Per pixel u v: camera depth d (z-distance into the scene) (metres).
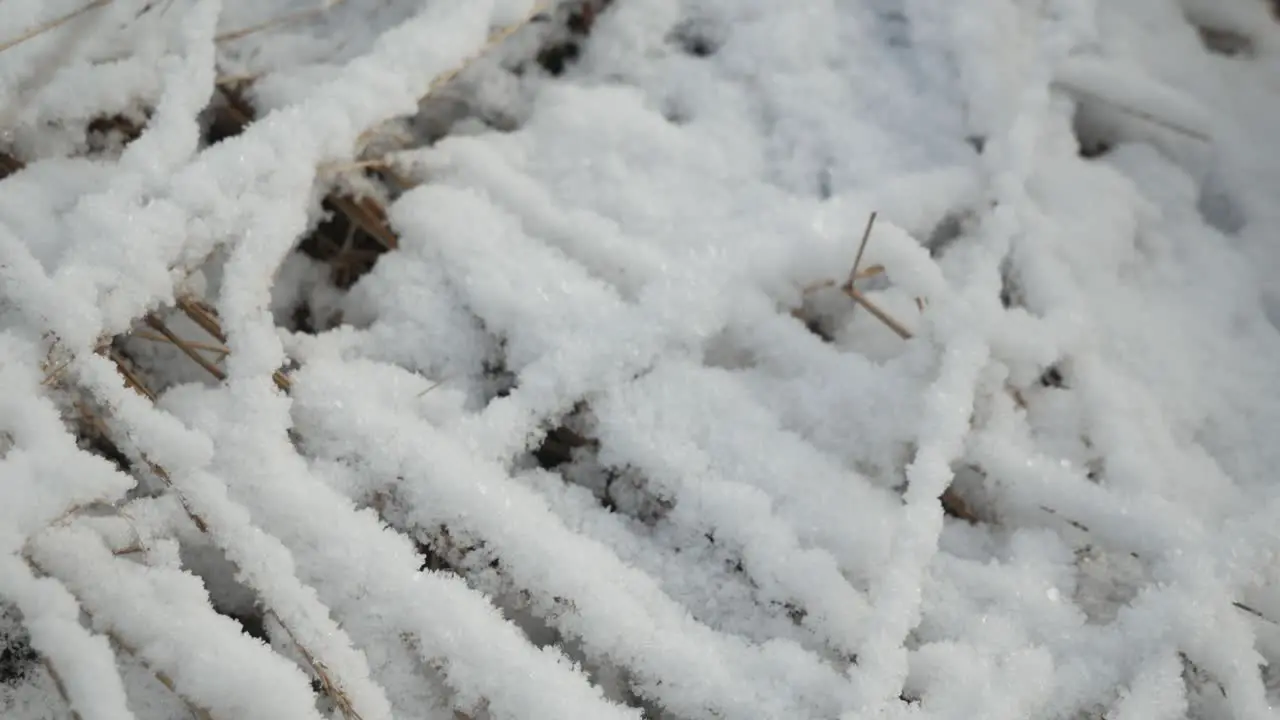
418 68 0.93
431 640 0.86
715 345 0.93
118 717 0.82
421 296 0.92
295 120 0.91
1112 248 0.96
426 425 0.89
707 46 0.99
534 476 0.91
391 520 0.89
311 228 0.95
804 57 0.98
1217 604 0.87
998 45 0.98
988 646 0.88
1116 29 1.00
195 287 0.91
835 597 0.88
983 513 0.92
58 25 0.90
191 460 0.86
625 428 0.90
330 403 0.89
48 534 0.84
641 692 0.87
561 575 0.87
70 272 0.87
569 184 0.95
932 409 0.89
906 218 0.94
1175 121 0.99
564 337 0.91
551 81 0.98
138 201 0.89
